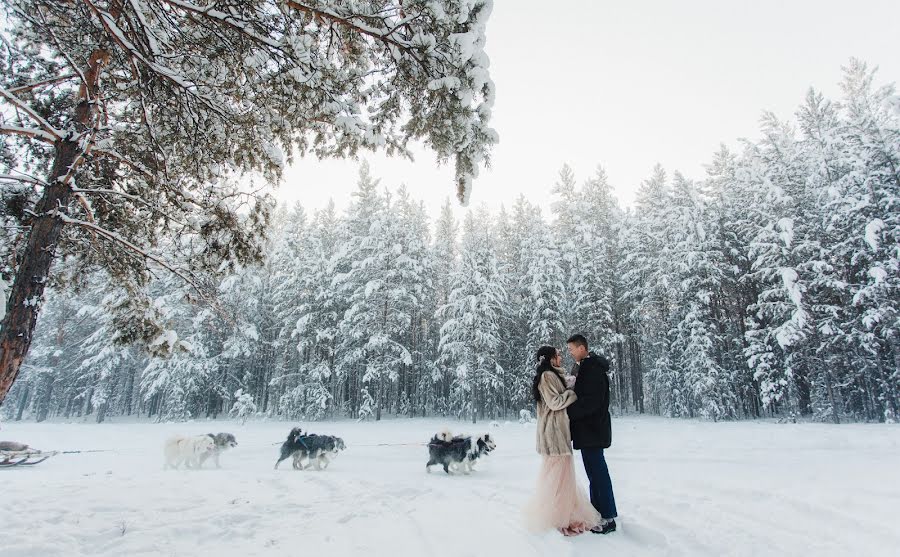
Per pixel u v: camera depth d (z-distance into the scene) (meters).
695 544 3.49
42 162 6.25
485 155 4.36
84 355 35.12
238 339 28.36
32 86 5.13
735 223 25.44
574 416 4.10
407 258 28.44
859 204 18.95
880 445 10.35
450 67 4.06
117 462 11.17
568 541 3.64
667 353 26.72
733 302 26.55
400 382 33.16
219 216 5.82
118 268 6.53
